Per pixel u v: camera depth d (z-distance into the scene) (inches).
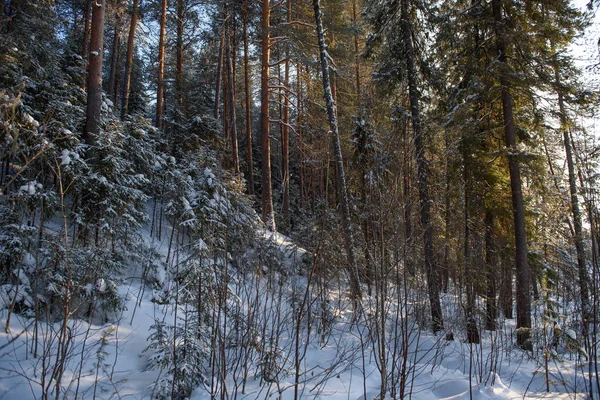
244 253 207.3
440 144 276.2
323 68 406.3
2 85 296.0
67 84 383.9
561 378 218.2
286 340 235.1
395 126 175.0
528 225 398.0
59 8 578.2
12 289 187.2
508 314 470.6
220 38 639.1
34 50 370.3
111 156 267.9
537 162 365.7
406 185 164.6
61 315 199.9
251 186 661.3
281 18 611.5
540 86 335.9
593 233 185.0
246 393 168.6
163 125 602.5
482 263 297.1
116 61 777.6
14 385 145.0
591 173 187.0
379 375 215.0
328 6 498.0
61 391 149.2
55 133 259.1
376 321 166.1
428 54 438.9
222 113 850.8
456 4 407.5
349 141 437.4
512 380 230.5
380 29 446.9
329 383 196.4
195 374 168.9
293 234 296.4
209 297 182.1
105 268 224.4
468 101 350.9
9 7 378.6
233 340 203.3
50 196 218.4
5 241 191.0
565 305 255.9
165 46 622.5
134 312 218.4
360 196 348.8
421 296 207.6
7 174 215.5
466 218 312.5
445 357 274.7
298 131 581.0
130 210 285.1
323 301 263.7
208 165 380.8
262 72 545.0
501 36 352.2
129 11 571.5
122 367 182.2
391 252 166.1
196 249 179.5
